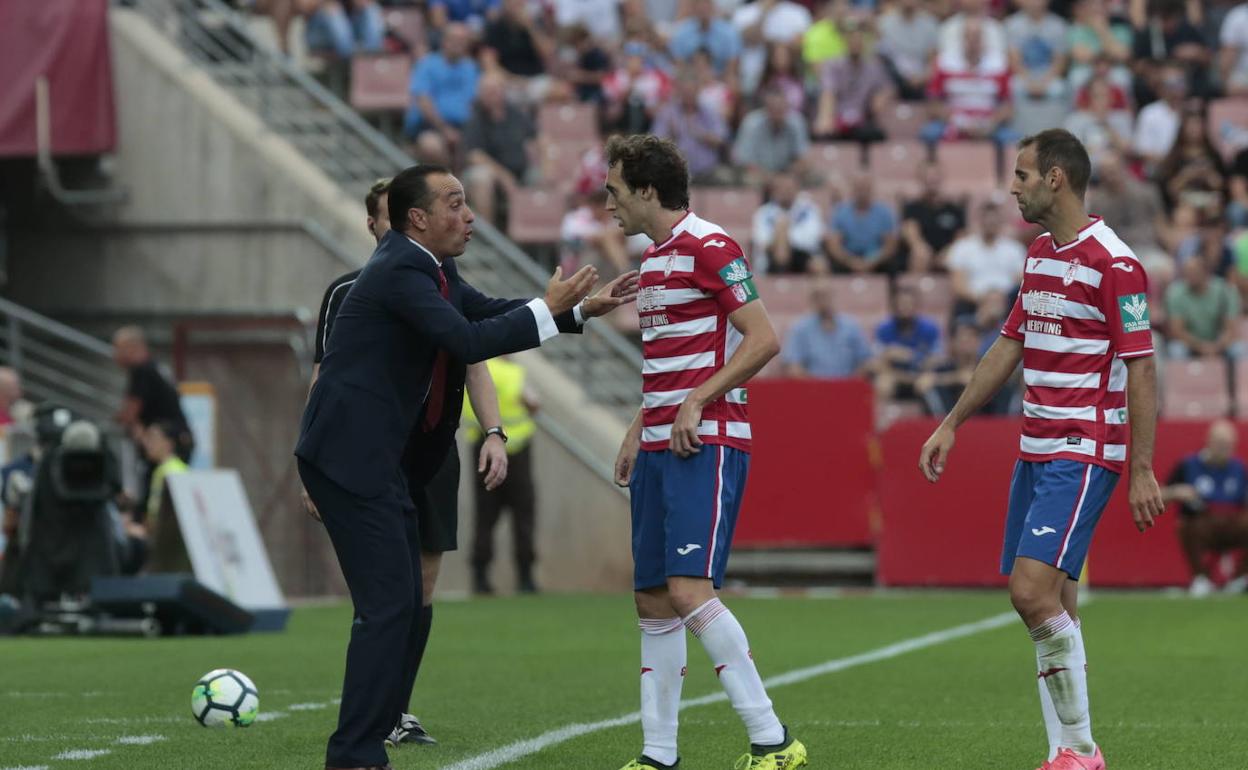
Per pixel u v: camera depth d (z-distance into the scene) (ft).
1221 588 205.46
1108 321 72.54
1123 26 289.33
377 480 70.95
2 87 220.84
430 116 247.70
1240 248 243.40
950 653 134.82
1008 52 271.28
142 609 152.05
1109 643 142.92
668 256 72.28
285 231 224.53
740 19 288.51
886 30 275.59
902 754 82.07
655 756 73.61
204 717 90.22
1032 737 88.02
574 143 252.83
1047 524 72.33
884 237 235.81
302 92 249.55
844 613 176.14
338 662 127.03
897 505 210.18
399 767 76.28
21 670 122.42
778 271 235.81
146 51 229.45
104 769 76.33
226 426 216.54
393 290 71.26
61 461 155.74
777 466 211.41
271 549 214.28
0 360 231.71
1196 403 224.33
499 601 194.70
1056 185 73.31
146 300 229.04
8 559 161.68
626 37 274.98
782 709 100.37
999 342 77.20
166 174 228.63
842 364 220.84
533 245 240.53
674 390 72.33
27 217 232.94
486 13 275.80
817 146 257.14
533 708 100.32
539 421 214.90
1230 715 98.02
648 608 73.72
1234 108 271.49
